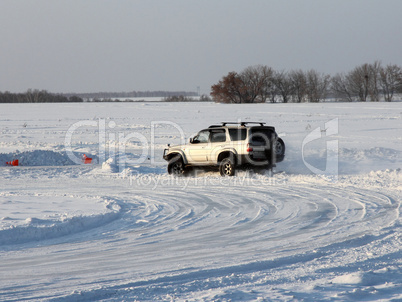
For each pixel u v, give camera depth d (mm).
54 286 10320
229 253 13062
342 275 10711
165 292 9711
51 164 39094
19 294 9750
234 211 19469
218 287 10016
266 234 15352
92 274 11266
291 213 18703
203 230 16219
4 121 93562
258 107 140000
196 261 12273
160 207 20656
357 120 79562
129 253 13375
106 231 16391
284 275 10820
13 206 20141
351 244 13742
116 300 9250
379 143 46969
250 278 10602
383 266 11414
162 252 13391
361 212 18406
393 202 20266
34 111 133500
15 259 12914
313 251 12836
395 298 9031
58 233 15883
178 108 143125
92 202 21328
